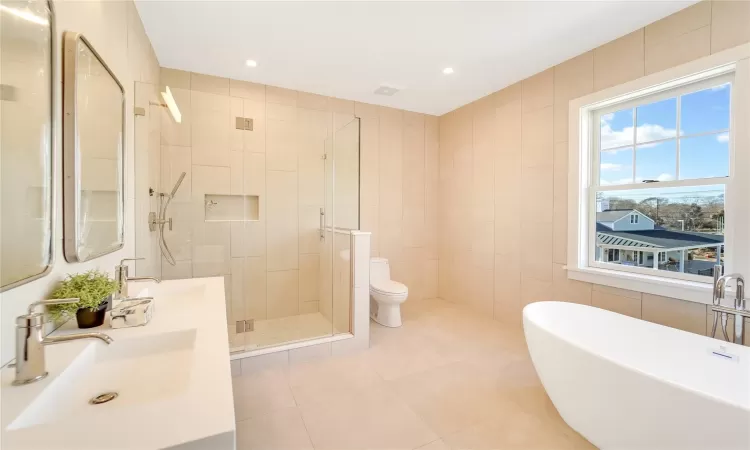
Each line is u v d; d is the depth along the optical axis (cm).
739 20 176
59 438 52
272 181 315
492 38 233
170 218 269
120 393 86
